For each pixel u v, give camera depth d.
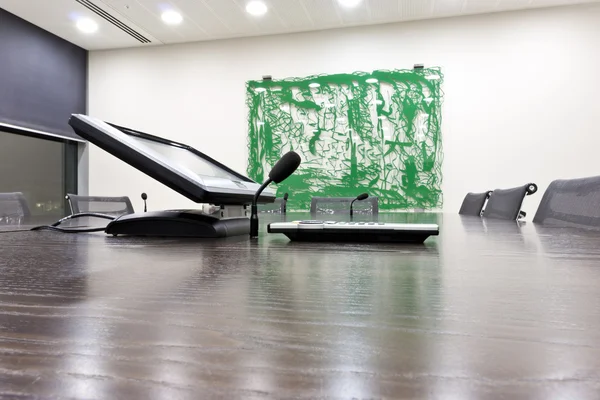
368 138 3.07
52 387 0.08
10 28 2.90
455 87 2.95
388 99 3.04
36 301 0.16
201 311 0.14
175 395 0.08
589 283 0.20
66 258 0.30
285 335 0.11
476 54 2.92
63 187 3.47
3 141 2.99
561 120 2.79
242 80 3.31
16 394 0.08
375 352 0.10
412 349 0.10
